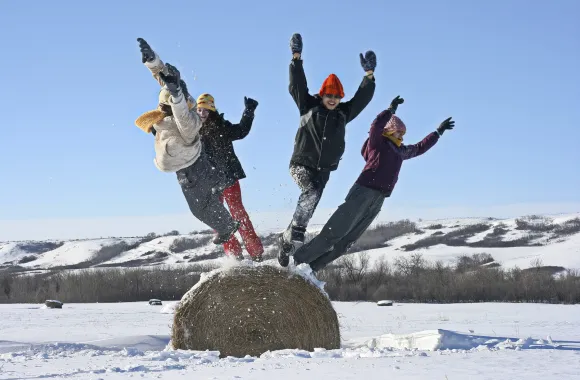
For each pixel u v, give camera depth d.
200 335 9.95
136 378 6.53
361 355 8.30
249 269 9.98
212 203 8.55
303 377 6.15
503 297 59.62
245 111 9.99
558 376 5.72
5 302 65.88
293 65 9.66
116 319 33.03
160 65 7.86
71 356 10.09
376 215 10.67
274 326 9.98
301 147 9.70
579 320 31.89
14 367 8.43
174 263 67.62
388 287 60.44
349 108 9.88
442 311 43.47
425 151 10.88
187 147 8.03
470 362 6.96
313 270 10.87
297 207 9.57
